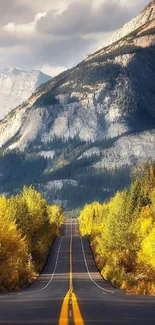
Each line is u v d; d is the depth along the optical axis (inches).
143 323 1517.0
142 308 2114.9
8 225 5073.8
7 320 1625.2
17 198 7367.1
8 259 4790.8
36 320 1590.8
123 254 6363.2
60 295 3486.7
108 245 6599.4
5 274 4677.7
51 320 1578.5
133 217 6683.1
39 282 5915.4
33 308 2135.8
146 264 5305.1
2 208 5698.8
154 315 1790.1
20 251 5201.8
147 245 5388.8
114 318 1665.8
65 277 6781.5
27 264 6363.2
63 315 1712.6
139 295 3533.5
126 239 6417.3
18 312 1939.0
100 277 6756.9
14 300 2851.9
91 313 1855.3
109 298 3009.4
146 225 6387.8
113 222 6678.2
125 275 5413.4
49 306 2241.6
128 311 1957.4
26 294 3779.5
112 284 5452.8
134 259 6250.0
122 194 7652.6
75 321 1514.5
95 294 3693.4
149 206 7116.1
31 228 7322.8
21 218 7042.3
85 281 6063.0
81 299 2866.6
